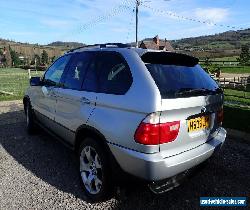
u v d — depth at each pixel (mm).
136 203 3697
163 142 2977
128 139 3084
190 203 3705
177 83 3291
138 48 3607
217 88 3846
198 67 4023
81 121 3814
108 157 3449
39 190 4039
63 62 4914
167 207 3611
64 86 4508
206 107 3477
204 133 3516
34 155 5367
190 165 3232
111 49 3820
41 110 5535
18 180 4344
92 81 3850
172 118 3035
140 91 3090
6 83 22906
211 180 4312
